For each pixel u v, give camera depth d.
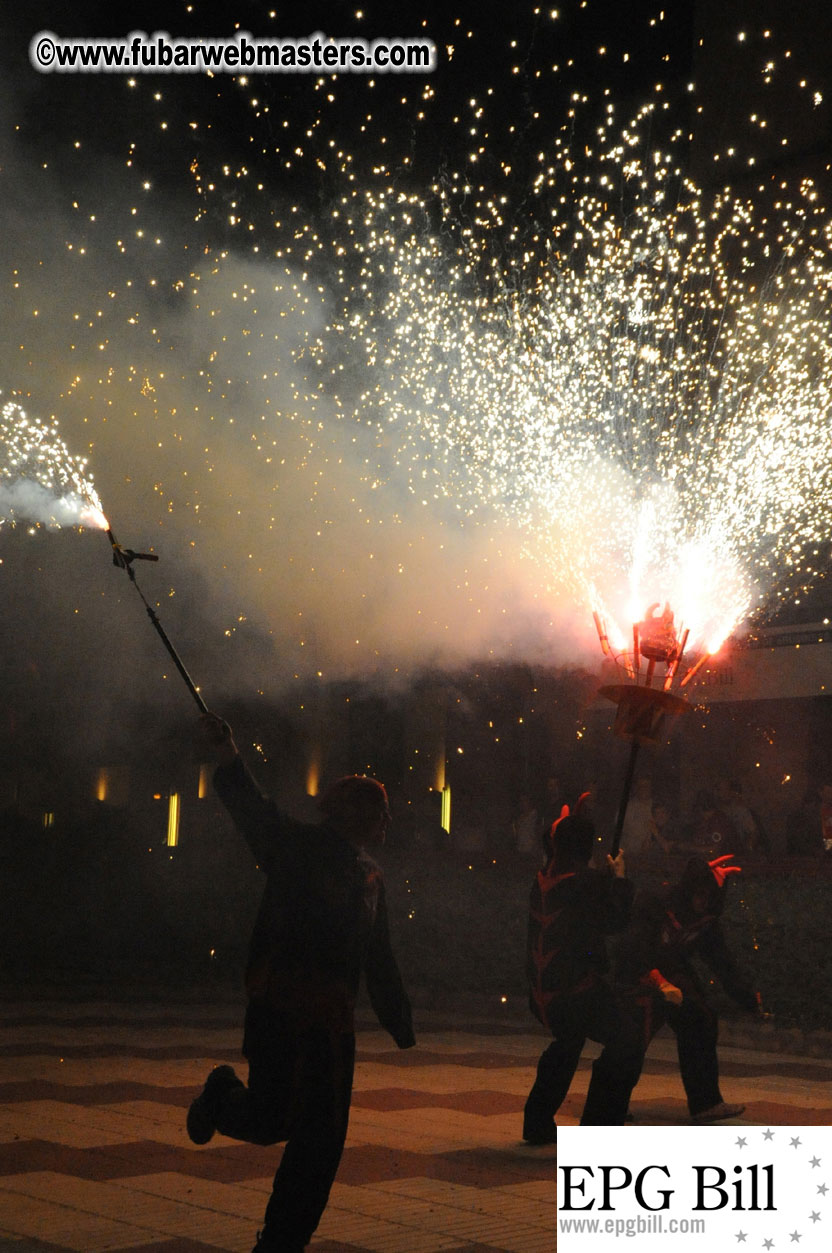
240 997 13.66
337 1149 4.11
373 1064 8.93
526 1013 12.01
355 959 4.31
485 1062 9.05
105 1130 6.64
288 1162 4.05
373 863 4.50
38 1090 7.77
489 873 13.27
